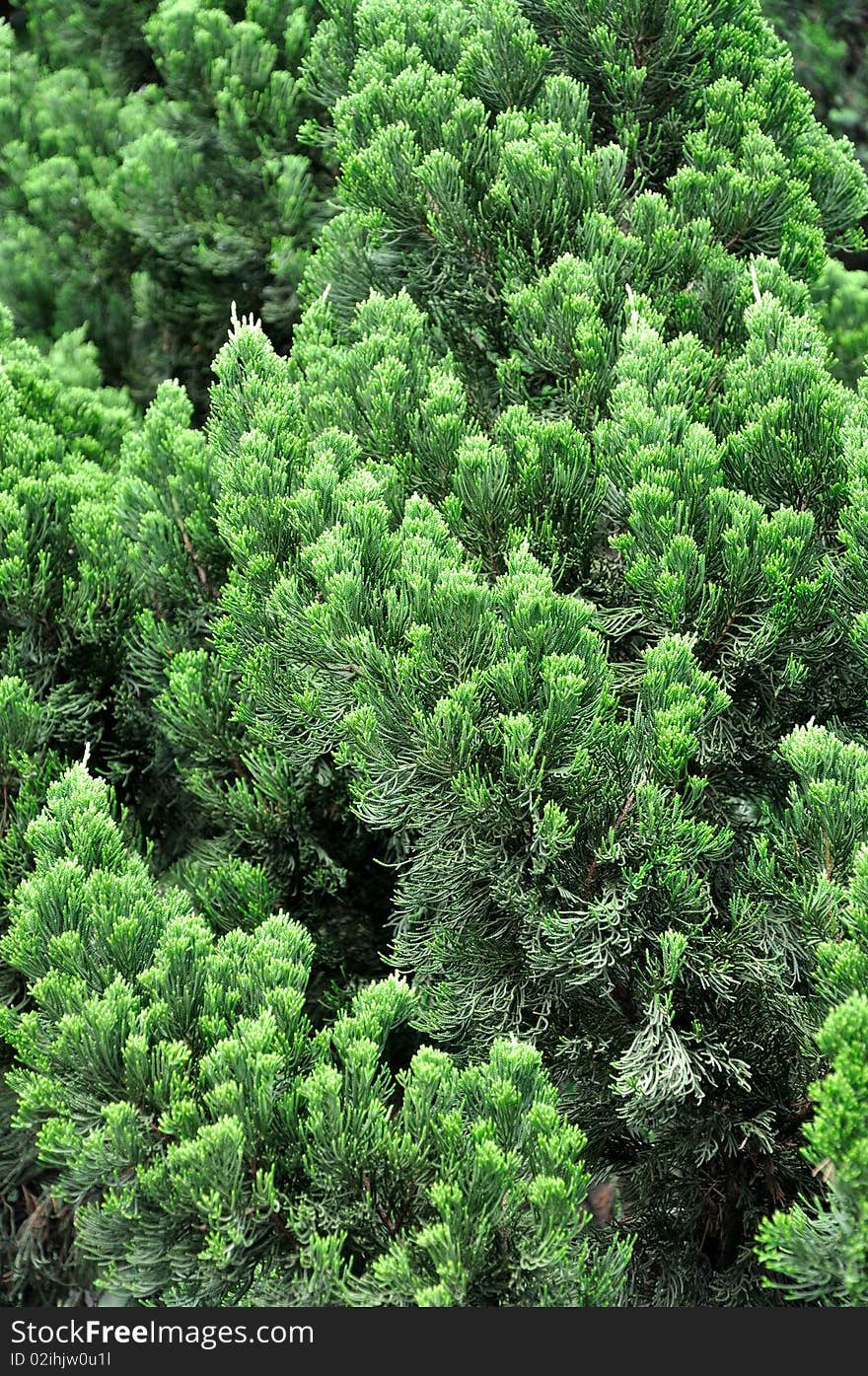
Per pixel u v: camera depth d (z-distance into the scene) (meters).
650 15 3.93
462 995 3.06
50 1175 4.22
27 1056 2.50
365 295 4.20
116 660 3.94
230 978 2.62
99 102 6.86
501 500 3.13
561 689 2.55
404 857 3.92
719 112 3.92
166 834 4.28
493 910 3.03
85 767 3.04
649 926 2.77
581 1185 2.28
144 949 2.67
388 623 2.79
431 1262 2.25
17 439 4.06
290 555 3.15
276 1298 2.29
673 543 2.82
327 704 3.03
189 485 3.86
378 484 3.07
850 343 6.24
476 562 3.07
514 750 2.59
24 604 3.74
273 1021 2.45
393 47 3.98
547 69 4.25
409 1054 3.73
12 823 3.52
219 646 3.47
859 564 2.79
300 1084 2.42
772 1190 3.10
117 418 5.18
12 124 6.77
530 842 2.76
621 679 3.04
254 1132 2.33
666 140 4.12
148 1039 2.47
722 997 2.87
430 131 3.82
